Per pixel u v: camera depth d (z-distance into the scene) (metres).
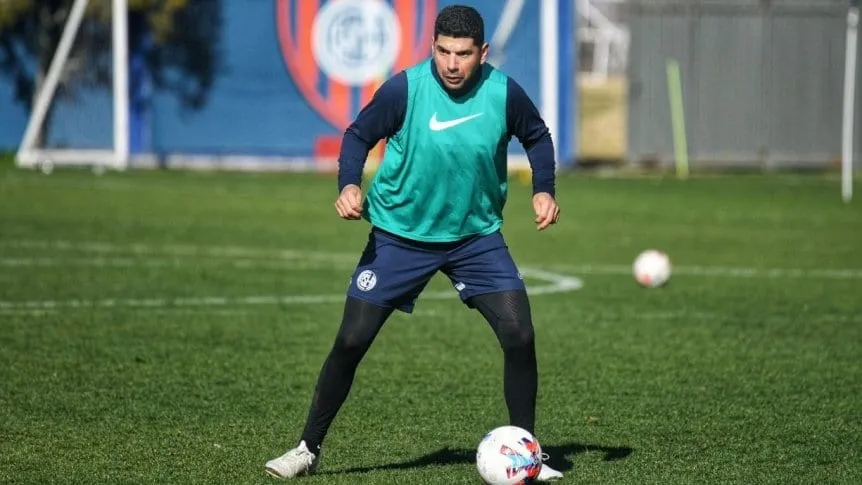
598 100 107.56
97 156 96.19
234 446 23.78
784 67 109.31
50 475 21.55
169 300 41.91
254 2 97.44
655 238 63.28
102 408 26.81
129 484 21.05
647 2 107.25
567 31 100.31
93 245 55.72
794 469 22.50
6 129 100.38
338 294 44.00
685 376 31.12
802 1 108.62
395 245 20.61
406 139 20.06
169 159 98.00
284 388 29.12
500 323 20.67
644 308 41.94
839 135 110.50
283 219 68.44
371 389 29.25
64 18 97.00
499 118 20.06
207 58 97.44
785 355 33.97
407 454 23.47
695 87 108.50
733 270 51.88
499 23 97.44
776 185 96.25
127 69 96.25
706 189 92.31
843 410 27.45
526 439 19.77
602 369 31.97
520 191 88.75
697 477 21.89
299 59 97.94
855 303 43.34
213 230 62.75
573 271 51.28
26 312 38.81
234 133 98.44
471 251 20.69
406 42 97.50
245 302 41.88
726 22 108.31
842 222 71.75
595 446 24.23
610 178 100.44
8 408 26.62
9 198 74.06
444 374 31.05
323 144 98.62
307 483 21.17
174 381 29.69
